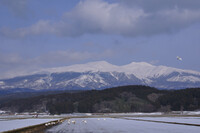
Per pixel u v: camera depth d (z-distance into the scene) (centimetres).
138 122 11950
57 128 8088
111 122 12106
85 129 7744
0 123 11438
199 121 12719
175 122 11631
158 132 6894
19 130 6331
